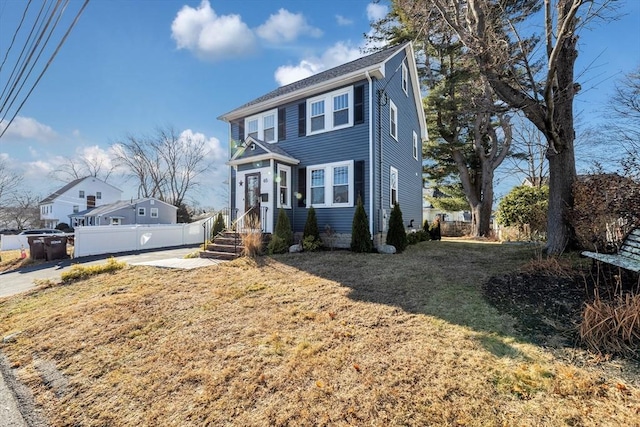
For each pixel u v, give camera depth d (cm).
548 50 511
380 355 296
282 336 355
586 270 448
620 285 352
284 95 1075
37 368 335
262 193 1007
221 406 247
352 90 955
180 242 1534
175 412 245
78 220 3488
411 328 348
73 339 393
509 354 281
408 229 1284
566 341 293
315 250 905
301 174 1059
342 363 288
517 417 207
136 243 1316
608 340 280
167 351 343
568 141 578
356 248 859
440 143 1780
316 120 1035
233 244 888
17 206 3706
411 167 1398
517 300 397
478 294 438
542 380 241
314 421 221
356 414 223
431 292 462
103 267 749
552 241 592
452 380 250
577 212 540
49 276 812
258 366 297
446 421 209
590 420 199
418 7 754
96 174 4203
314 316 405
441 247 989
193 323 412
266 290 528
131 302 504
